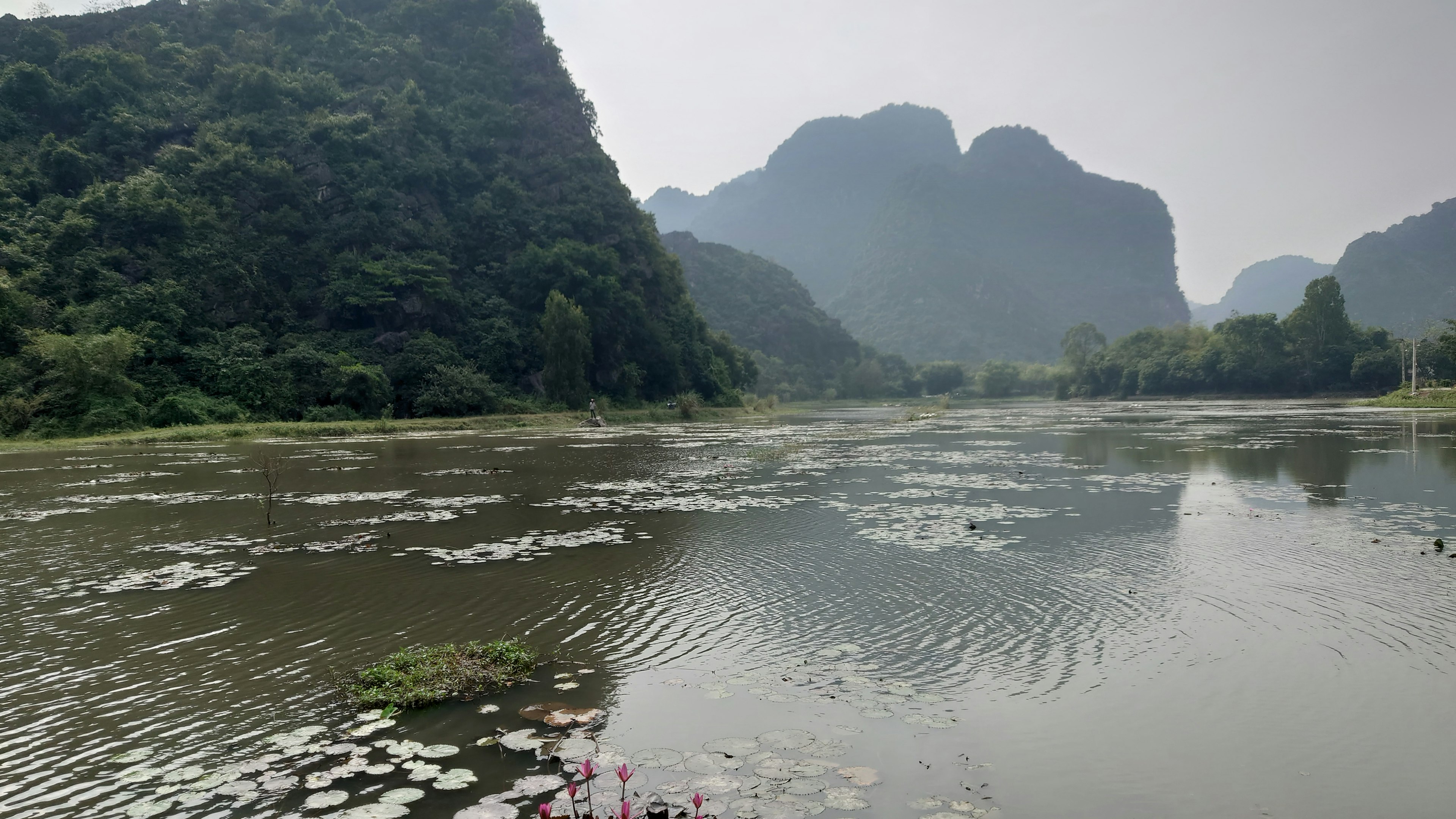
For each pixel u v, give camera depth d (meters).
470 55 100.19
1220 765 6.29
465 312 75.50
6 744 6.87
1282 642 9.08
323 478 25.84
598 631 9.79
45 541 15.62
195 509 19.38
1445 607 10.25
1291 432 40.56
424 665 8.29
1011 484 22.38
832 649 9.04
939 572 12.38
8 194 62.28
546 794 5.77
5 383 46.34
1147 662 8.52
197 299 59.59
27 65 71.75
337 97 83.31
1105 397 136.62
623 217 93.75
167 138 73.19
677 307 100.69
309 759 6.44
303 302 67.12
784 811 5.52
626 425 64.81
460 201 85.38
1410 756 6.41
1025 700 7.56
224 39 89.69
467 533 15.95
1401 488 20.34
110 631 9.95
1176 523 16.09
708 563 13.22
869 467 27.69
